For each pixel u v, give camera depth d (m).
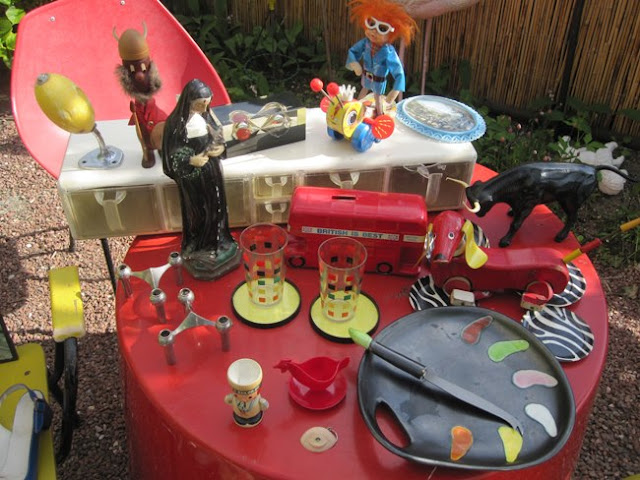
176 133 1.30
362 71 1.72
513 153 3.09
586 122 3.27
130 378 1.34
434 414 1.16
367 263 1.51
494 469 1.05
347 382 1.26
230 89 3.60
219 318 1.29
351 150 1.63
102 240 1.70
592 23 3.07
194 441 1.16
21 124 1.94
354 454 1.13
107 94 2.19
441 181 1.67
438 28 3.49
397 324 1.32
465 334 1.31
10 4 3.58
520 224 1.59
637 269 2.66
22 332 2.34
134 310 1.43
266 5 4.00
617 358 2.28
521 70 3.38
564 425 1.13
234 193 1.59
